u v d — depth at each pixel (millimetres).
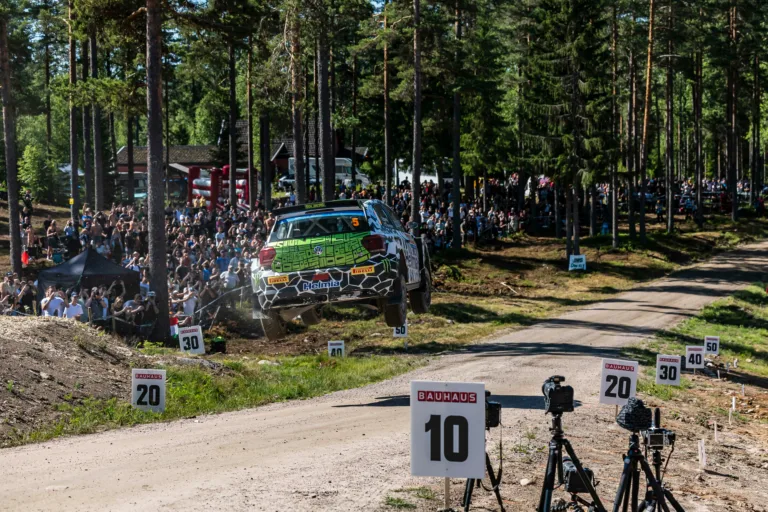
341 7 34531
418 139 42875
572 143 49281
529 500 8797
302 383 17672
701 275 48312
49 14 39750
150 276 24859
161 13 26141
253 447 10828
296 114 34750
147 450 10617
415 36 42781
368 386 18141
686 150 109812
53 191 56500
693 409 18297
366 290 14312
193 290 28109
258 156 78938
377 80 48750
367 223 14547
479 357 24078
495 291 41969
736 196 65438
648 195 68250
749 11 64125
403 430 12180
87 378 15070
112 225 35844
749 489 11258
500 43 55781
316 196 53562
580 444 11977
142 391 13781
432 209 53188
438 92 55594
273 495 8188
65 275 26641
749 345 30875
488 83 47500
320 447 10836
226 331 27828
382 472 9445
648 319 35344
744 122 84312
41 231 43531
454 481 9375
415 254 16734
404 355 24875
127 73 29781
